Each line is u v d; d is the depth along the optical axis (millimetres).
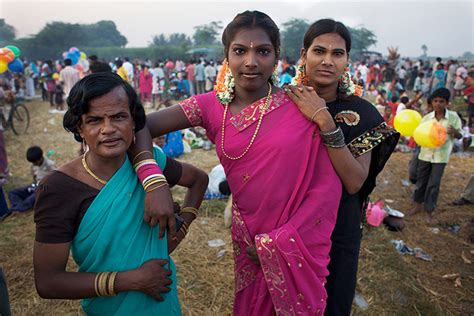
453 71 15242
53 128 9828
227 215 4312
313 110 1611
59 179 1406
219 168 5234
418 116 3971
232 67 1577
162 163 1731
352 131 1883
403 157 7488
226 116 1676
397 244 4102
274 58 1589
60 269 1414
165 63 20812
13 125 9766
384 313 2994
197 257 3727
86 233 1408
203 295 3174
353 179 1718
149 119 1723
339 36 1820
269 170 1599
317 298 1696
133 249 1474
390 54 27141
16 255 3758
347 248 2021
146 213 1477
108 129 1354
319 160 1683
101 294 1437
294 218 1623
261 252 1611
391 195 5648
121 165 1521
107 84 1359
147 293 1492
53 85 12867
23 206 4762
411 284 3365
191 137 7848
